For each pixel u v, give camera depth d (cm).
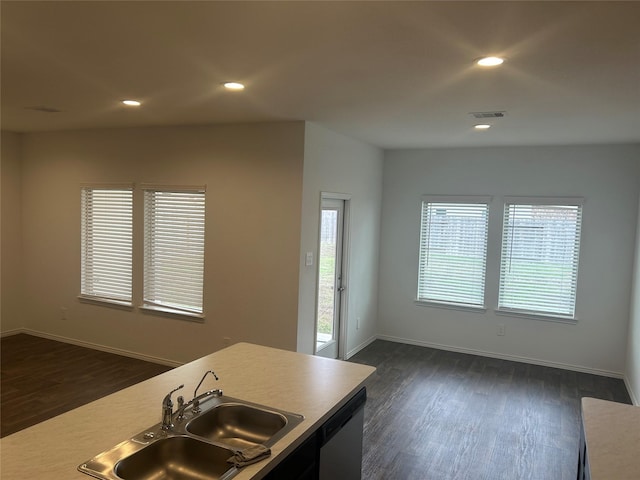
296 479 201
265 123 474
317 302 501
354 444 258
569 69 276
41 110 445
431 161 636
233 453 182
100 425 199
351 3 196
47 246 621
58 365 535
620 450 190
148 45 256
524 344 597
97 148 572
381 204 667
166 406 198
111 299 578
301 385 253
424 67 280
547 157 574
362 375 271
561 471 341
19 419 399
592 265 559
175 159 524
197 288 525
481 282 618
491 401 468
